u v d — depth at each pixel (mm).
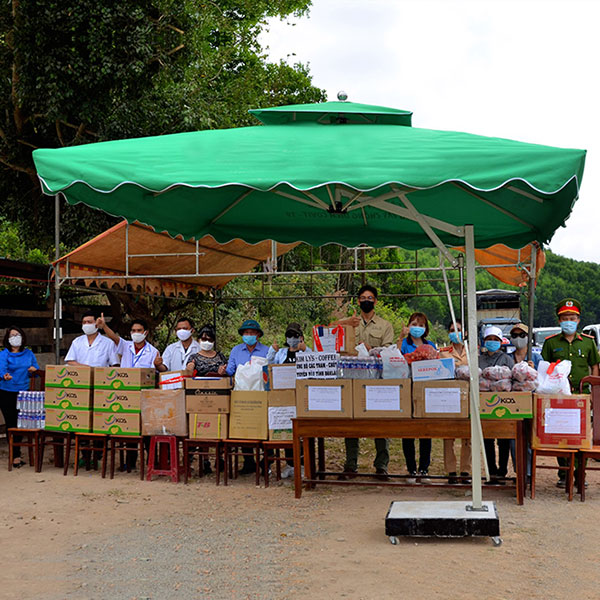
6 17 13852
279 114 6965
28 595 4766
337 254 28484
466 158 5402
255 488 8102
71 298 15945
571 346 8773
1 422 11766
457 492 7773
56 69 13523
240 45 22891
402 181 5309
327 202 7980
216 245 12578
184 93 15328
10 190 16734
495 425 7055
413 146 5738
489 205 7582
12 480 8617
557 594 4668
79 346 9609
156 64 14641
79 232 15352
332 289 27359
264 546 5809
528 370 7113
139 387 8609
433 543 5828
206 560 5469
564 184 5242
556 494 7688
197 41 15539
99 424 8773
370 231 9125
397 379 7086
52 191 5953
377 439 8242
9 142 15305
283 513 6910
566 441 7309
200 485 8289
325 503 7312
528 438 7746
